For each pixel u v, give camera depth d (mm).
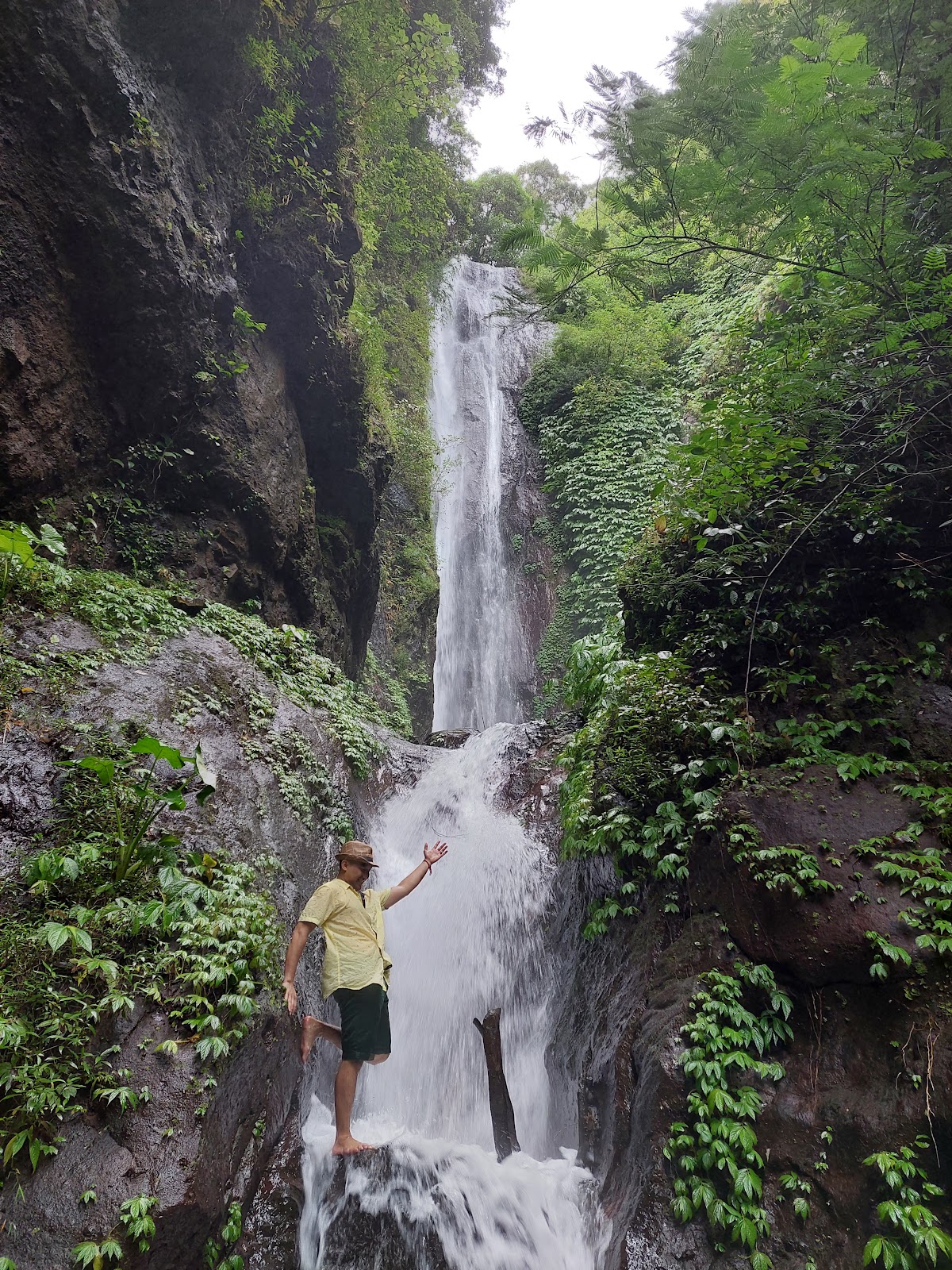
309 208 10641
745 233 6465
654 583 8344
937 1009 4332
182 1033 4262
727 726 6168
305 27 10648
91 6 7375
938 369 6117
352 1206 4992
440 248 20547
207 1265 4023
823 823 5289
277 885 5914
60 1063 3787
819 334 7492
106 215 7625
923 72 6137
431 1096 6781
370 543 12781
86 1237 3371
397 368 18734
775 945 5031
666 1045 4988
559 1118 6262
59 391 7559
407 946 7617
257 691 7535
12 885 4352
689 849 5977
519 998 7047
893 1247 3898
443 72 17156
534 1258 4977
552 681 19297
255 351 10125
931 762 5438
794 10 6980
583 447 21469
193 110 8969
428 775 9258
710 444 7137
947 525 6316
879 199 5871
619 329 22031
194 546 8945
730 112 5402
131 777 5328
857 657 6371
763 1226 4289
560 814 7785
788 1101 4602
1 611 5773
